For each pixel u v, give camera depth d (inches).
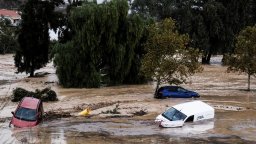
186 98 2824.8
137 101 2709.2
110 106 2529.5
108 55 3457.2
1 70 4697.3
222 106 2532.0
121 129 1856.5
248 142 1643.7
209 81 3693.4
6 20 7411.4
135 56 3560.5
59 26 4052.7
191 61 2834.6
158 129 1875.0
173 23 2970.0
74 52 3361.2
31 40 4005.9
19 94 2711.6
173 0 5408.5
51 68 5024.6
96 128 1873.8
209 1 5032.0
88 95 2972.4
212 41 5142.7
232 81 3715.6
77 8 3403.1
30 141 1537.9
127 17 3476.9
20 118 1919.3
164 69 2805.1
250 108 2482.8
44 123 1996.8
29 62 4116.6
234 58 3171.8
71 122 2037.4
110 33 3380.9
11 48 6525.6
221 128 1915.6
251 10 5930.1
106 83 3543.3
